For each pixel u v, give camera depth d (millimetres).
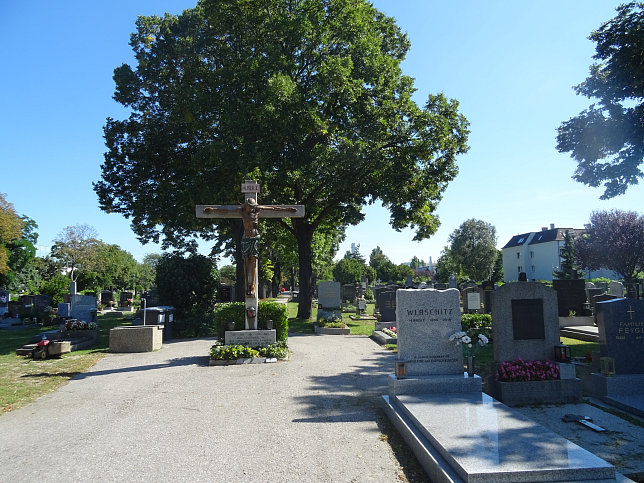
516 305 8500
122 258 66250
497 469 4172
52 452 5863
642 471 4875
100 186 23625
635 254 40531
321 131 19766
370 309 31984
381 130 21500
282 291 82688
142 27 24297
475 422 5688
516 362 8070
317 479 4855
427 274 83625
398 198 22188
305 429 6504
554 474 4156
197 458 5508
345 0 20828
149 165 23344
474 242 68375
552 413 7086
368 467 5148
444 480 4402
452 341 7898
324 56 21656
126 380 10227
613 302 8148
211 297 19719
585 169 18609
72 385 9961
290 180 20266
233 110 19938
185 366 11664
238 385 9383
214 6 20562
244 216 13078
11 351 15750
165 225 25406
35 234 56875
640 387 7711
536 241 68750
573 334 15453
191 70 22344
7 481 5000
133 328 14742
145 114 24094
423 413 6113
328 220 27594
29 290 52156
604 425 6441
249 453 5625
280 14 21219
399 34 25219
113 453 5758
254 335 12602
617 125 17062
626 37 15969
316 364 11555
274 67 19828
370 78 21297
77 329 17688
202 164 20609
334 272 48188
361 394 8445
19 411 7961
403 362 7477
